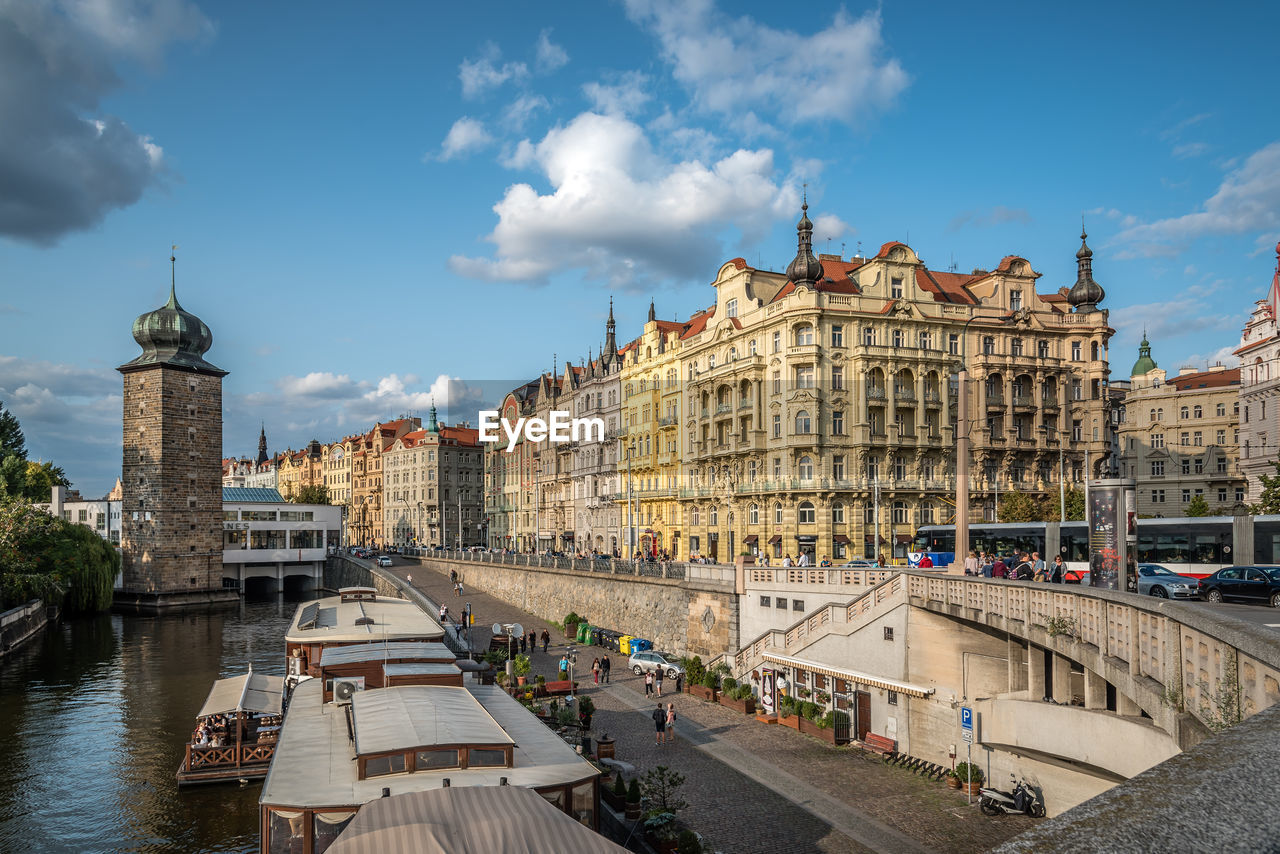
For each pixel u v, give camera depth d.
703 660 54.16
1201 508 88.00
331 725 24.34
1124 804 3.39
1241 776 3.55
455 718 21.97
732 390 81.81
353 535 186.25
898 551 74.75
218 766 37.00
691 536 88.56
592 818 20.23
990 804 27.89
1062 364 82.00
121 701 52.44
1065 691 27.41
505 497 135.25
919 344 77.75
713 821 27.31
